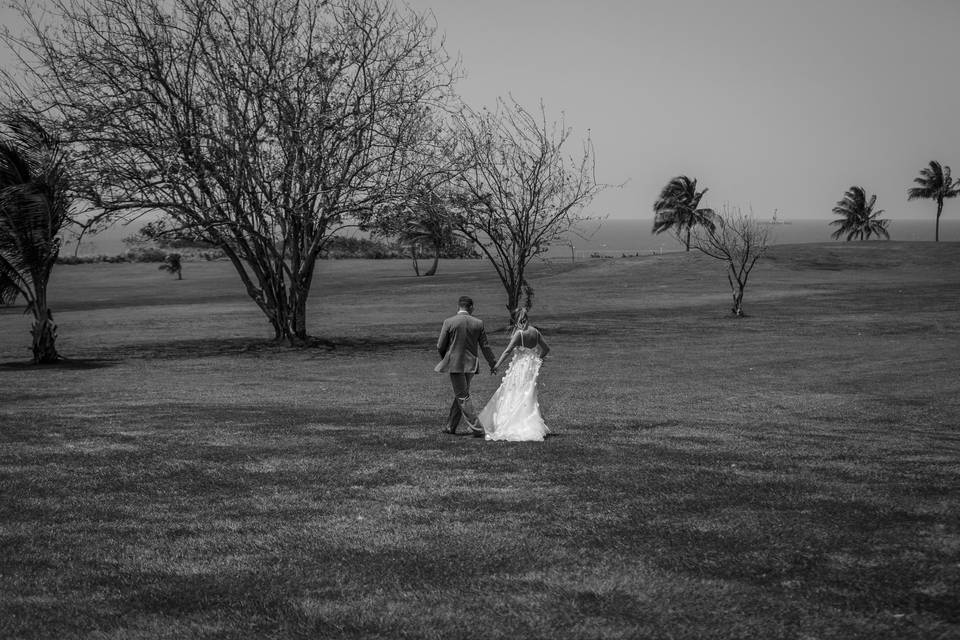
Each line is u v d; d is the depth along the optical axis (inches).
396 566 260.2
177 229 1239.5
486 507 327.3
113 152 1184.8
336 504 334.6
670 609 222.2
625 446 458.0
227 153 1230.9
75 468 399.9
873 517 303.4
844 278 2792.8
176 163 1201.4
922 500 328.5
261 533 296.5
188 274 4136.3
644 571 251.0
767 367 1029.8
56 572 257.0
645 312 1927.9
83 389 832.3
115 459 421.4
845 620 212.5
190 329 1697.8
